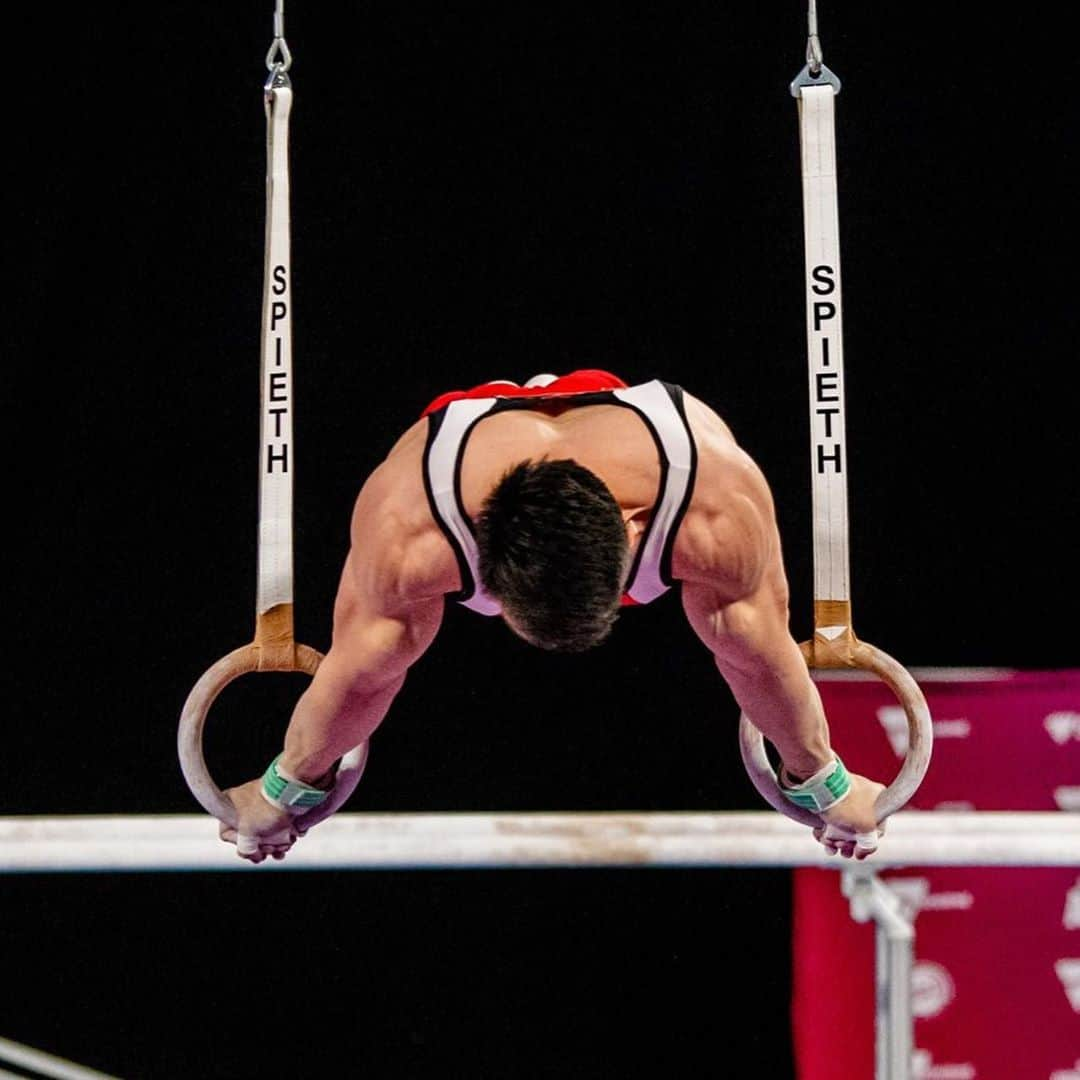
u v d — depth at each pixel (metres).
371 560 6.98
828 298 8.04
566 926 13.42
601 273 13.26
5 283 12.96
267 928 13.56
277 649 8.06
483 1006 13.45
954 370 13.21
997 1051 11.54
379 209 13.32
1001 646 13.46
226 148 13.17
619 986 13.38
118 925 13.59
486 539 6.49
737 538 6.91
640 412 6.95
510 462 6.80
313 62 13.23
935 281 13.14
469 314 13.35
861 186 13.11
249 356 13.38
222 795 8.12
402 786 13.70
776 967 13.27
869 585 13.49
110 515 13.47
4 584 13.49
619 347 13.28
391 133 13.28
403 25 13.23
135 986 13.57
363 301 13.37
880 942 9.46
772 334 13.21
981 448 13.28
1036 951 11.50
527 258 13.30
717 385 13.27
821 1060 11.95
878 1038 9.52
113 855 9.33
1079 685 11.92
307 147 13.29
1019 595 13.41
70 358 13.21
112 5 13.00
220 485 13.50
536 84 13.23
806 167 8.11
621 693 13.70
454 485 6.82
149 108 13.10
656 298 13.25
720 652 7.30
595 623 6.38
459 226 13.32
